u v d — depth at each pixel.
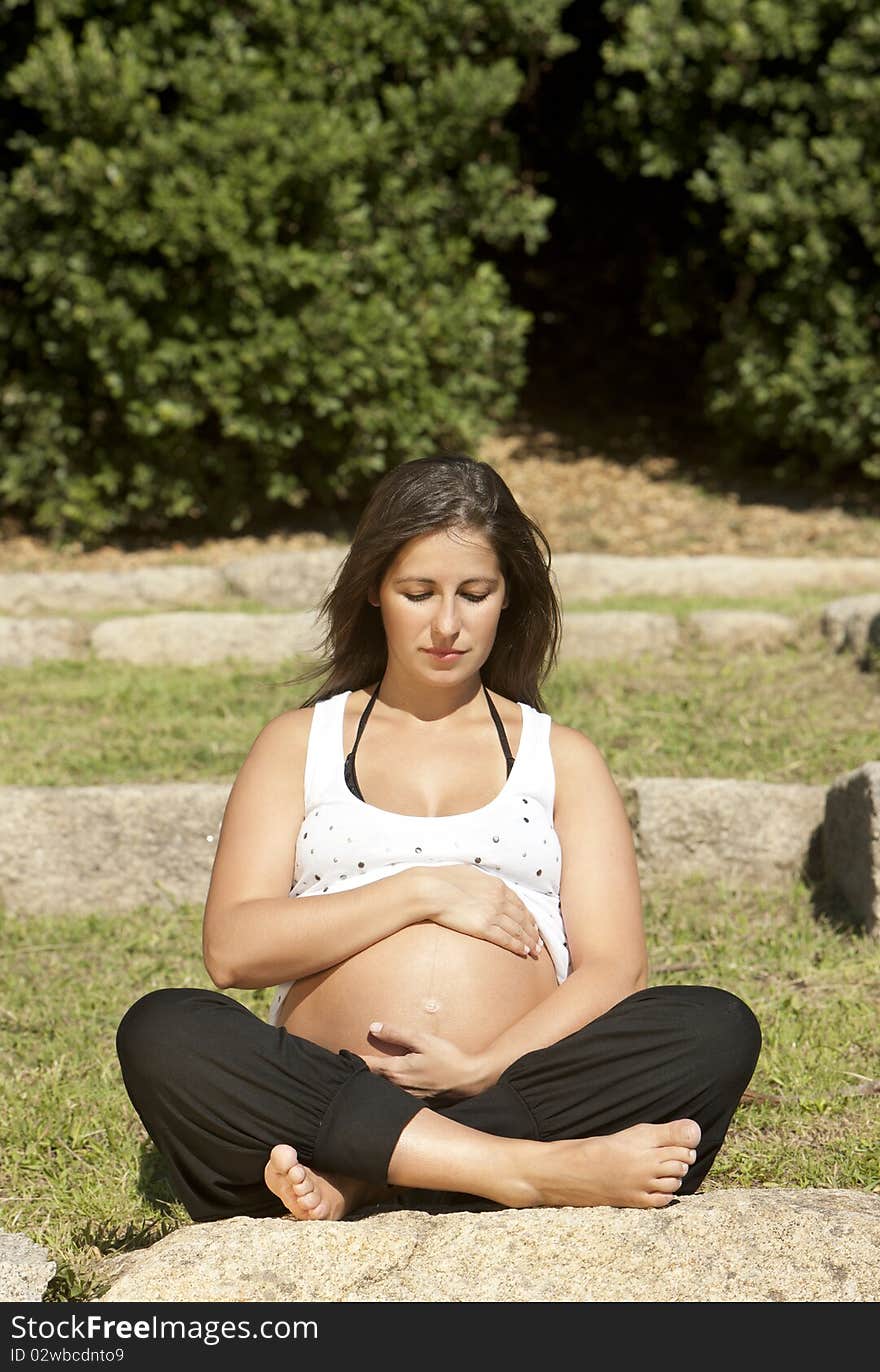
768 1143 2.96
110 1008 3.82
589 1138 2.28
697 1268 2.11
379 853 2.55
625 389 12.59
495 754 2.69
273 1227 2.23
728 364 10.25
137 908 4.64
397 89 9.79
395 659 2.70
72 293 8.98
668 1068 2.37
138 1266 2.20
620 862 2.68
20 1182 2.92
